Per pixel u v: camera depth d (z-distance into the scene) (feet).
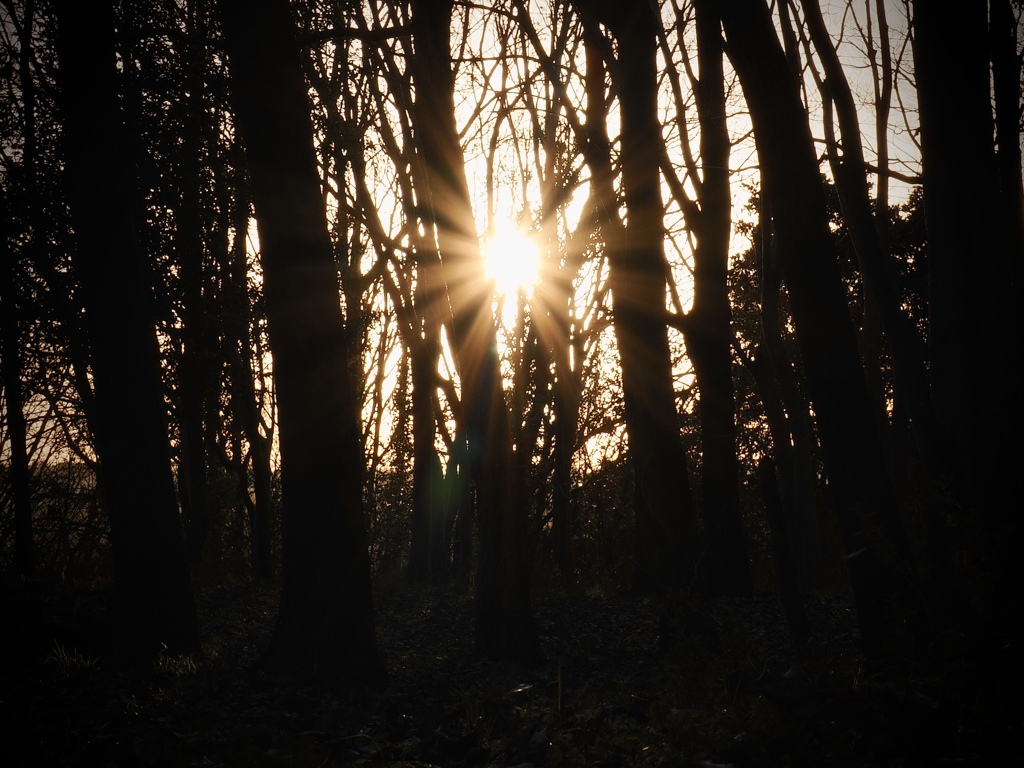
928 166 22.91
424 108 36.06
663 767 14.82
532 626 33.42
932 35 22.65
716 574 50.67
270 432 71.67
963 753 13.39
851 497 20.31
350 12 46.73
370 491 92.89
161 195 46.26
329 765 16.05
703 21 36.60
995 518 20.56
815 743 14.70
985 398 21.62
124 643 30.40
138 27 40.93
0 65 41.57
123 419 31.60
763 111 20.80
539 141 59.47
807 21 24.41
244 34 27.27
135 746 16.92
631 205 35.12
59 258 45.52
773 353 36.86
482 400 35.06
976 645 14.21
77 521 70.79
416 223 39.52
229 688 23.98
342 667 26.32
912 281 71.51
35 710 20.93
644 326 34.63
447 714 19.99
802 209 20.70
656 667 29.07
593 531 83.92
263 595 56.44
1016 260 25.35
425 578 71.31
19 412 55.47
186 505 72.64
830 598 48.98
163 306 50.29
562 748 15.81
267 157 27.50
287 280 27.50
